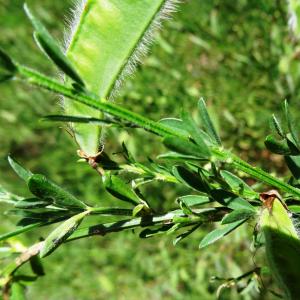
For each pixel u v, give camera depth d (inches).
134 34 2.9
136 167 3.4
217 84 9.1
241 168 3.0
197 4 9.3
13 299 3.1
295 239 2.7
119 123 2.8
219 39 9.0
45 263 11.0
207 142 3.0
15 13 11.7
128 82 9.1
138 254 10.1
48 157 11.2
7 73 2.4
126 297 10.5
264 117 8.5
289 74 7.9
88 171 10.3
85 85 2.5
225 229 3.2
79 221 3.1
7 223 11.2
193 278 9.3
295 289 2.5
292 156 3.4
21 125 11.8
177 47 9.5
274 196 3.0
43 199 3.1
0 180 12.1
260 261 8.5
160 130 2.8
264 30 8.6
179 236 3.4
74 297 11.1
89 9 2.8
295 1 6.2
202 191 3.1
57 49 2.4
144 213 3.3
